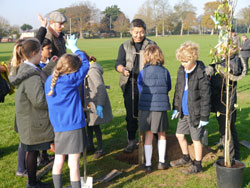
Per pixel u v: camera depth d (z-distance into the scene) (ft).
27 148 11.65
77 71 10.57
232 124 13.55
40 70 11.78
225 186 11.30
